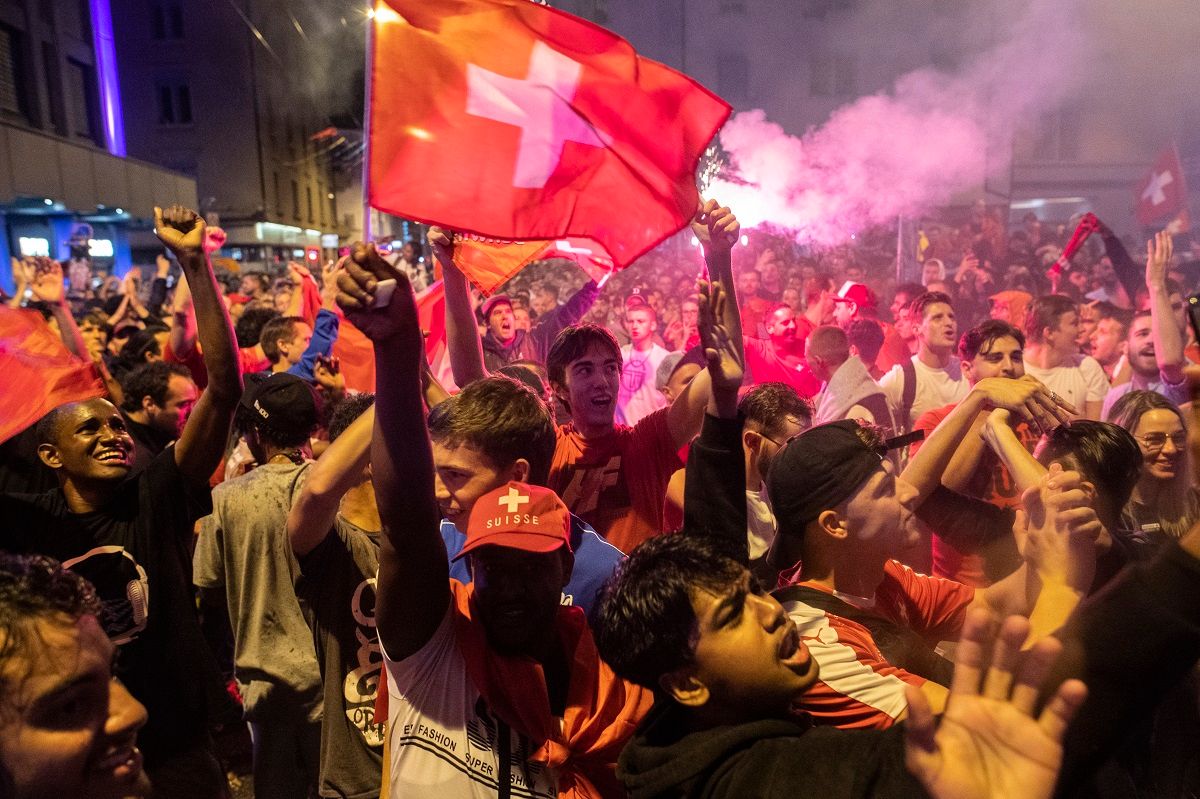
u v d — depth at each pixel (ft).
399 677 5.80
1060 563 4.98
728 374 6.66
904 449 14.92
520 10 6.50
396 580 5.49
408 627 5.63
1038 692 2.95
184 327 15.66
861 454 6.21
